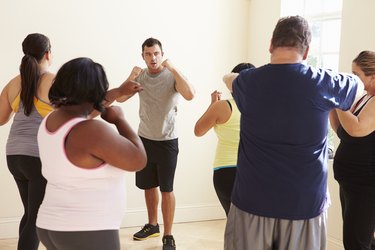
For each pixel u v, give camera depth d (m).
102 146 1.33
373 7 2.68
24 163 2.27
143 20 3.68
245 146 1.57
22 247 2.23
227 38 4.01
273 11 3.72
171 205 3.26
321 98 1.41
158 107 3.14
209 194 4.07
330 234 3.07
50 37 3.42
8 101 2.39
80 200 1.38
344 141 2.16
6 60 3.32
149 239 3.48
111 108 1.57
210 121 2.12
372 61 2.03
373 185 2.04
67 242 1.38
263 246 1.54
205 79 3.96
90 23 3.52
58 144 1.35
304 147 1.46
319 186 1.51
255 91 1.46
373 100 1.72
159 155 3.21
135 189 3.78
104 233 1.40
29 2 3.33
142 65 3.71
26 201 2.40
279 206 1.49
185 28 3.83
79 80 1.36
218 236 3.62
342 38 2.92
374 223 2.10
